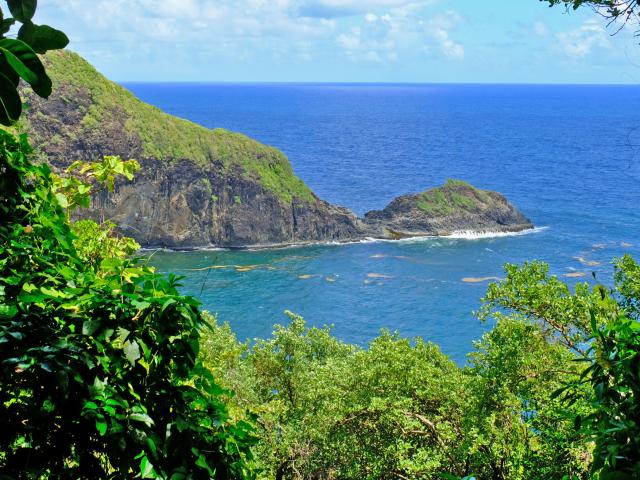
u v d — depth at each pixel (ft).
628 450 11.57
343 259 335.06
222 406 14.24
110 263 15.57
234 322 234.99
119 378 13.17
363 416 75.51
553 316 62.44
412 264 319.68
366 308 249.75
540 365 63.00
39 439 12.42
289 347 89.30
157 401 13.43
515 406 60.18
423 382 75.10
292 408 85.20
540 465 58.85
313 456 75.97
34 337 12.42
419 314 242.37
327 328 98.94
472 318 236.63
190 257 347.15
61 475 12.76
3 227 15.39
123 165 26.99
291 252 358.43
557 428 60.80
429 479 66.90
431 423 70.49
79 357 12.32
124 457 12.61
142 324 13.42
